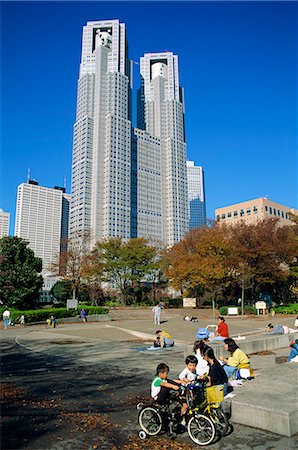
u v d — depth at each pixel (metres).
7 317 27.08
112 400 7.32
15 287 42.47
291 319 30.91
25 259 45.31
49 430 5.68
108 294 59.06
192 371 6.49
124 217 122.75
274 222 43.25
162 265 51.53
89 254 49.91
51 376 9.80
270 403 6.01
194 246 43.31
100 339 19.39
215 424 5.34
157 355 13.29
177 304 50.31
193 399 5.61
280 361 11.63
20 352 14.79
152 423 5.61
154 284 56.59
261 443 5.22
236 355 8.34
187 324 26.19
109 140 123.75
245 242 39.72
